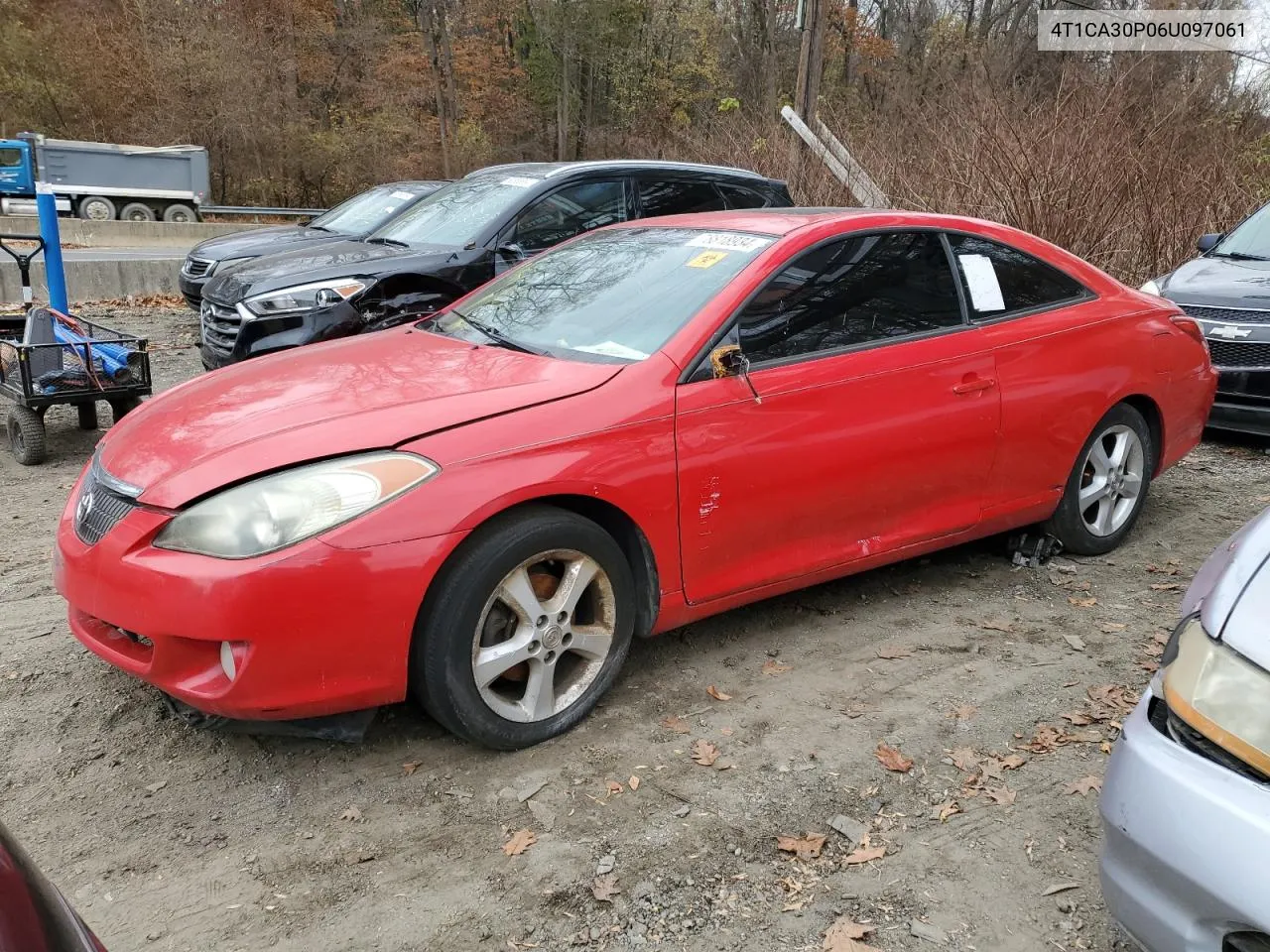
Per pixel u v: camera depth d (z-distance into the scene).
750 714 3.27
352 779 2.90
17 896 1.28
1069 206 9.51
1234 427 6.38
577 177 7.28
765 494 3.37
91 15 29.94
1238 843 1.69
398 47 34.94
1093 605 4.13
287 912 2.40
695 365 3.24
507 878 2.51
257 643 2.56
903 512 3.79
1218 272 6.86
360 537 2.62
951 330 3.88
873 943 2.31
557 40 35.50
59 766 2.96
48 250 7.66
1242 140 12.10
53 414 7.25
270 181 31.64
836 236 3.69
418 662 2.81
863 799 2.84
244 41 30.11
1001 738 3.15
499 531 2.83
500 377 3.20
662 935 2.34
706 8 35.72
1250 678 1.80
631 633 3.22
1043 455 4.16
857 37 31.11
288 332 6.47
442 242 7.06
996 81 12.38
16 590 4.20
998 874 2.55
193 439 2.89
